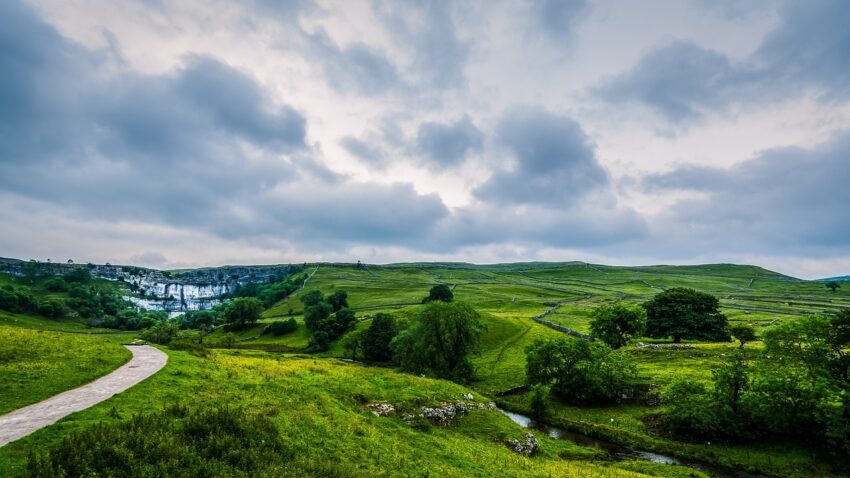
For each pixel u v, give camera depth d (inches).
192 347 2023.9
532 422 2208.4
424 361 3211.1
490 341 4365.2
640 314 3503.9
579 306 7357.3
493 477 1085.8
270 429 896.9
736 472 1582.2
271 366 1717.5
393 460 992.9
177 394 1085.8
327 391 1450.5
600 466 1515.7
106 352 1576.0
